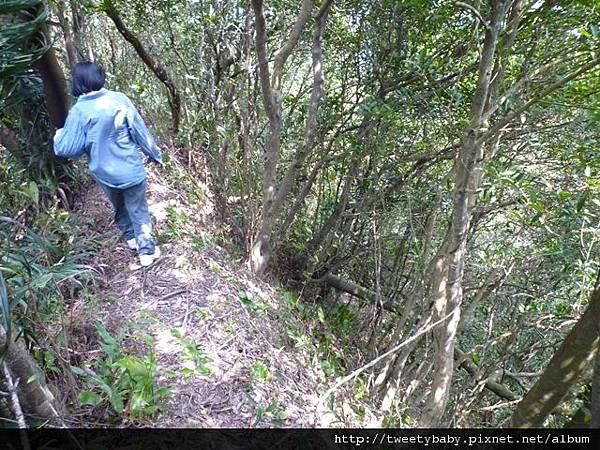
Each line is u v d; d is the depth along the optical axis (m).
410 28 4.06
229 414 2.67
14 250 2.04
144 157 5.60
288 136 5.52
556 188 3.22
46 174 3.89
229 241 5.30
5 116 3.54
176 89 5.96
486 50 2.63
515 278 4.41
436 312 3.50
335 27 4.70
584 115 3.05
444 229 4.94
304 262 5.90
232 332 3.33
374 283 5.89
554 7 2.95
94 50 6.81
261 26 3.10
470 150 2.77
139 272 3.70
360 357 4.99
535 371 5.58
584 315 2.74
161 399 2.55
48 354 2.36
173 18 5.06
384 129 4.26
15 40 2.11
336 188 5.88
